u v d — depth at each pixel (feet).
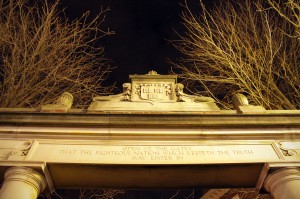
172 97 41.96
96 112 37.86
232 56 62.13
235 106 41.19
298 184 31.78
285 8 59.62
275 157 34.60
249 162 33.96
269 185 33.81
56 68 61.36
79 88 63.62
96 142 35.24
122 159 33.86
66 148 34.58
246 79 60.85
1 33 59.16
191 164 33.73
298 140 36.24
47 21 61.93
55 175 34.22
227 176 35.32
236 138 36.24
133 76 44.21
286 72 59.31
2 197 29.81
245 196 58.39
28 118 35.55
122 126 36.04
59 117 35.91
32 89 59.88
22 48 60.64
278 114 37.09
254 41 61.82
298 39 57.00
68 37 63.05
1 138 34.94
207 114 36.73
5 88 58.34
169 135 35.94
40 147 34.50
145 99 41.55
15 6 60.59
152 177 35.12
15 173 31.71
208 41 60.44
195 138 36.04
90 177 34.76
